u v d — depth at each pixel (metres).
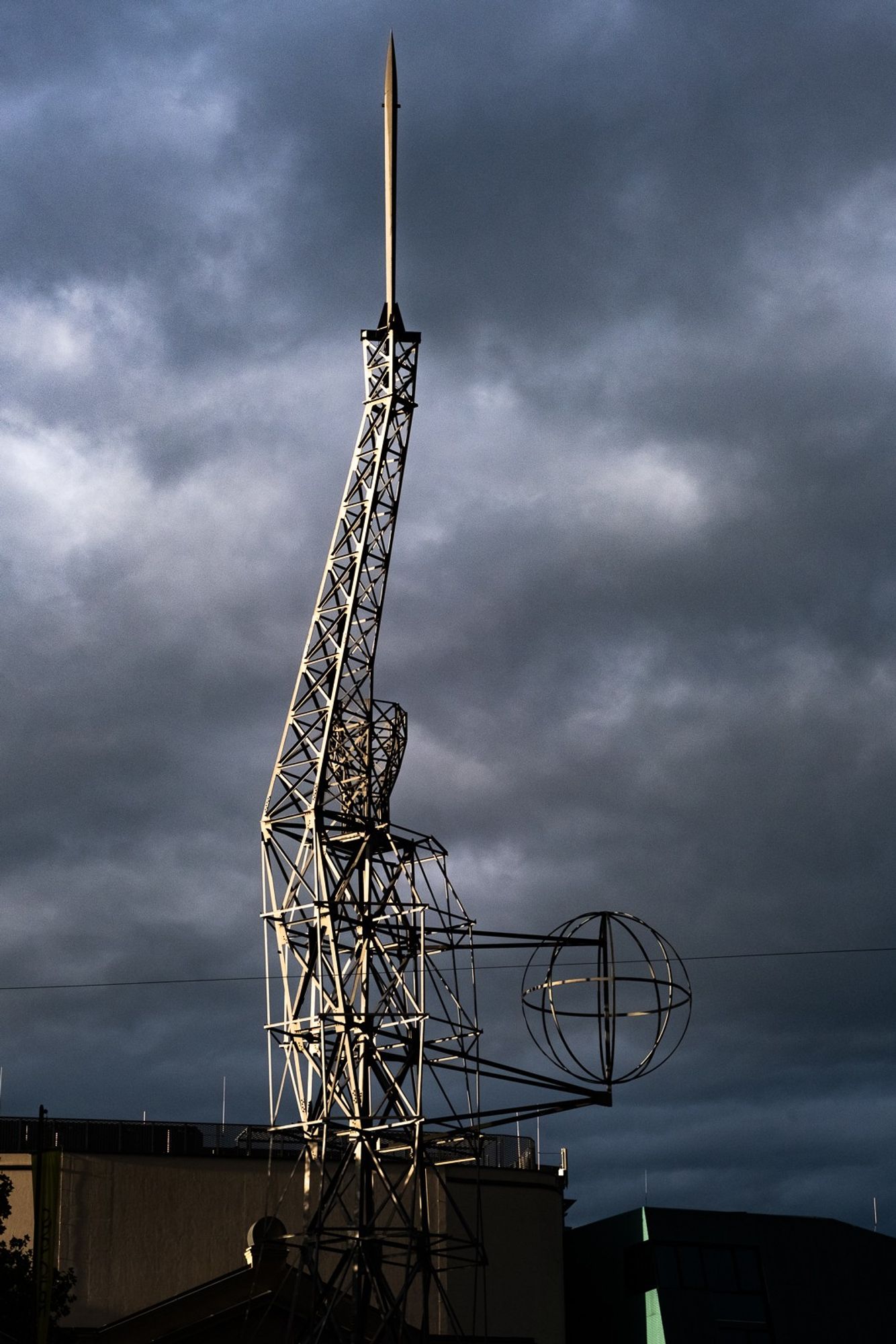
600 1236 70.50
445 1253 50.81
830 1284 67.69
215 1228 61.62
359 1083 49.97
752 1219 68.81
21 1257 49.38
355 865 52.31
